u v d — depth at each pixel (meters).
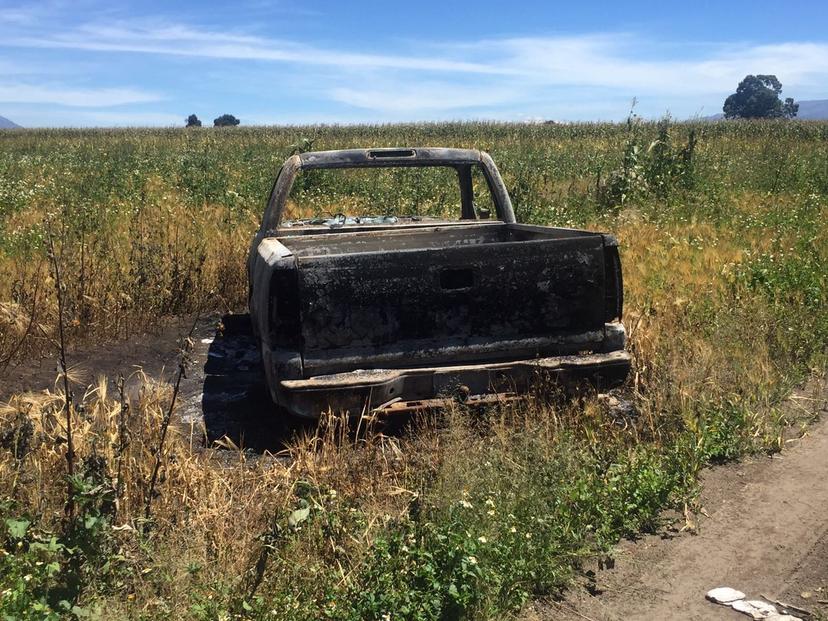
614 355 4.78
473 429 4.54
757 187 15.64
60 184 16.17
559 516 3.72
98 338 7.06
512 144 31.38
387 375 4.41
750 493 4.27
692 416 4.82
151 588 3.11
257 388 5.89
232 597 3.04
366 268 4.40
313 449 4.21
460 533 3.38
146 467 3.90
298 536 3.42
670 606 3.28
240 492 3.87
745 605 3.26
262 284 4.66
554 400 4.67
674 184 14.73
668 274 8.14
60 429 3.95
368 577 3.19
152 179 16.75
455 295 4.52
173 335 7.34
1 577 3.05
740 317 6.62
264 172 16.84
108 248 8.91
